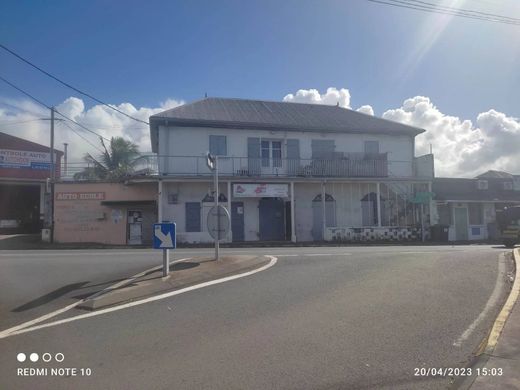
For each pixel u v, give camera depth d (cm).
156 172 2488
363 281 884
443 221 2839
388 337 552
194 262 1096
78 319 665
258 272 1013
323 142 2773
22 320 672
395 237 2670
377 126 2881
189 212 2480
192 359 488
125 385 426
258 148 2644
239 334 573
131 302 760
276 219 2617
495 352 476
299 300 745
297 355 496
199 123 2522
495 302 703
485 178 3167
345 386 417
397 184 2814
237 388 415
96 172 3497
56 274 1031
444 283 841
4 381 441
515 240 1970
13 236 2820
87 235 2478
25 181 3319
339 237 2583
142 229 2495
